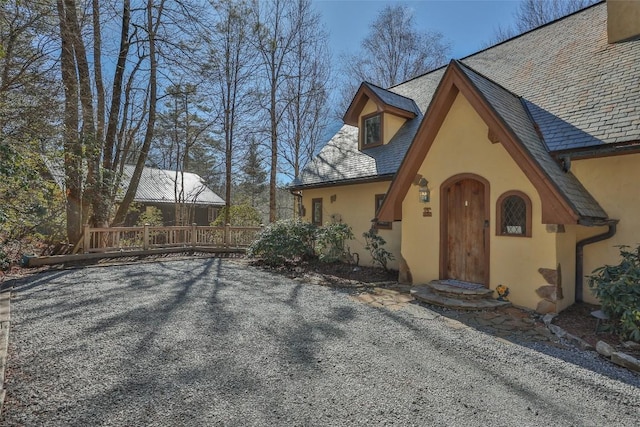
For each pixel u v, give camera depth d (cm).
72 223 1072
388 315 537
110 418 263
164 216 2327
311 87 2012
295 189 1244
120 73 1234
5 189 769
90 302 591
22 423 255
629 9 684
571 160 593
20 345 401
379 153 1041
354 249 1055
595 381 334
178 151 1955
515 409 284
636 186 530
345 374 341
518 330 473
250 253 1040
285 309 566
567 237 557
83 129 1055
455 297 596
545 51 863
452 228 686
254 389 310
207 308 565
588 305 563
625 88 586
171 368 349
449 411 280
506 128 543
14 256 953
